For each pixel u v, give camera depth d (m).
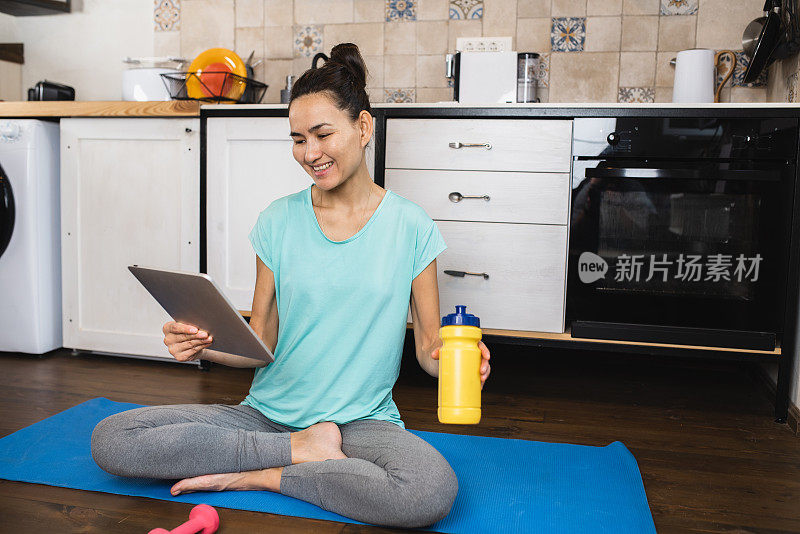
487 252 2.31
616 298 2.24
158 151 2.55
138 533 1.25
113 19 3.15
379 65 2.93
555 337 2.29
